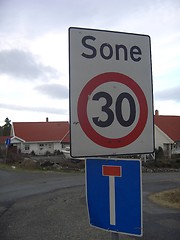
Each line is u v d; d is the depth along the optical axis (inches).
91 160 102.6
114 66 104.5
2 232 297.9
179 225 317.4
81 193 569.6
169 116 2095.2
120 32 106.1
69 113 99.3
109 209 101.5
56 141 2329.0
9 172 1032.8
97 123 101.6
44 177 879.7
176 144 1902.1
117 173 100.9
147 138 107.0
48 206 437.4
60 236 279.6
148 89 108.3
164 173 1088.8
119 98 104.3
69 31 101.0
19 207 431.8
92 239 267.7
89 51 102.3
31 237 279.0
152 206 442.3
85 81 101.3
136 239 261.4
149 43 110.0
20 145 2281.0
